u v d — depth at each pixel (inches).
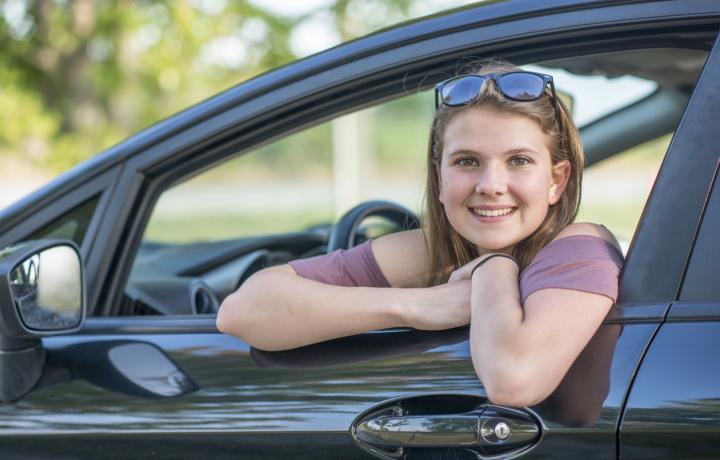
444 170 63.4
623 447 54.3
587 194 259.0
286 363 62.4
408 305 61.2
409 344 61.1
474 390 57.8
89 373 65.1
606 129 109.7
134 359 65.4
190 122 69.2
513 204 62.1
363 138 419.2
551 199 64.6
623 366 55.8
